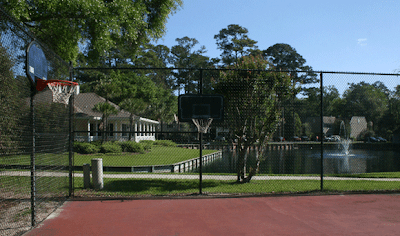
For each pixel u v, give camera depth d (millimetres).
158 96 56312
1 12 4105
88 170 8539
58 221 5434
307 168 19734
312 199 7363
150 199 7277
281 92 9391
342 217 5762
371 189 8570
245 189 8562
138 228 5051
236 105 9477
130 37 15352
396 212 6137
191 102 7836
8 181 7672
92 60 16062
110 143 23891
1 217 5617
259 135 9703
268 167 19609
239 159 9914
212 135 9664
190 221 5473
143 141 33156
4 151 5418
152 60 74812
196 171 19203
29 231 4867
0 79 4797
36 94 5727
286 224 5312
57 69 6656
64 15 12727
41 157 6980
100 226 5148
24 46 4965
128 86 45844
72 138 7461
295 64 77375
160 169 16375
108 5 13891
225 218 5668
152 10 17609
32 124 5285
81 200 7121
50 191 7383
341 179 11031
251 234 4781
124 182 9656
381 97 9078
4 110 4965
